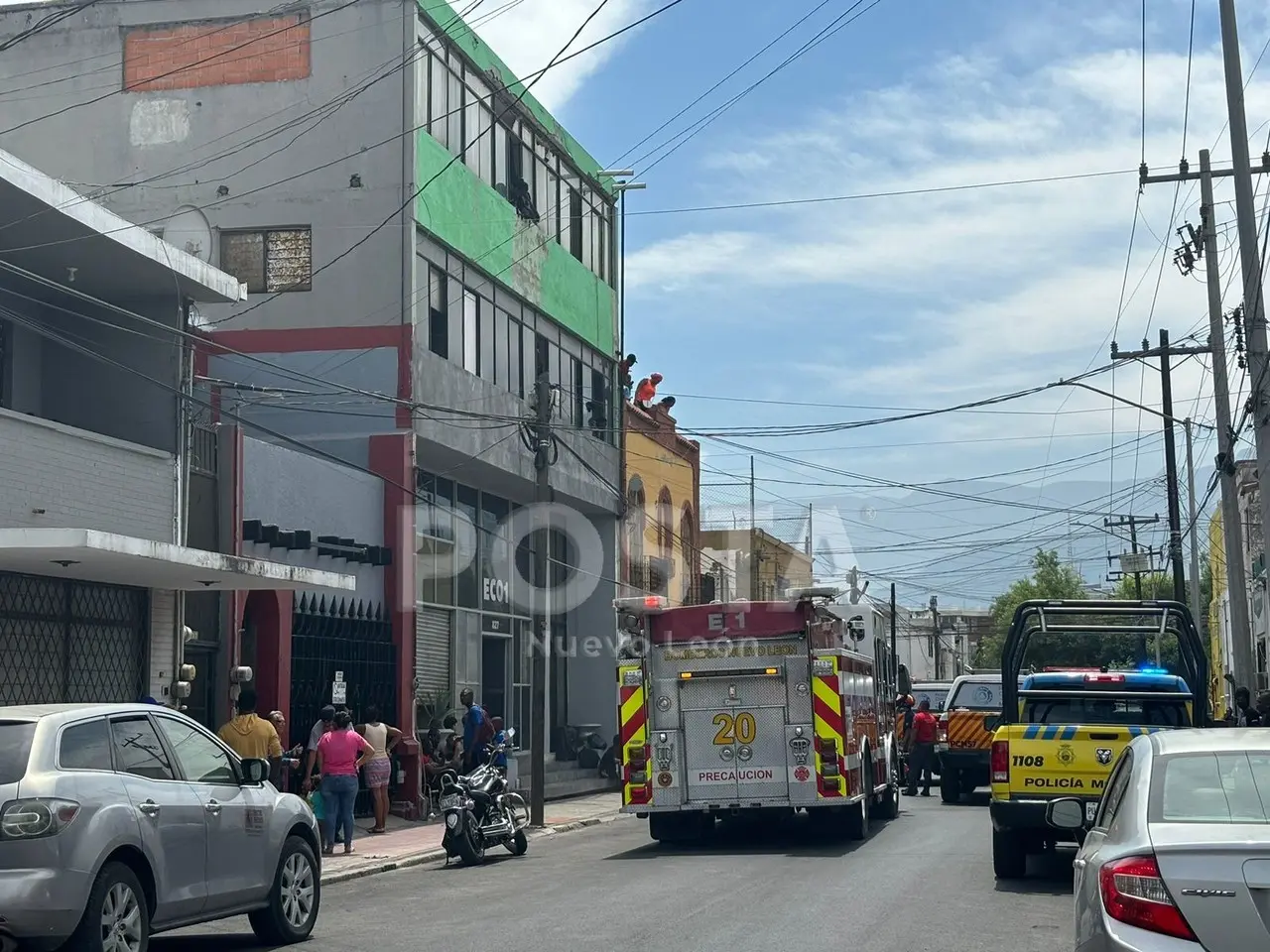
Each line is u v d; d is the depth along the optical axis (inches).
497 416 1130.7
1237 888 231.3
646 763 744.3
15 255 730.8
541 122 1321.4
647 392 1593.3
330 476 960.9
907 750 1233.4
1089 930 249.4
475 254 1160.8
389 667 1007.0
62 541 585.6
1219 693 2206.0
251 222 1065.5
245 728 677.9
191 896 402.9
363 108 1064.8
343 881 659.4
